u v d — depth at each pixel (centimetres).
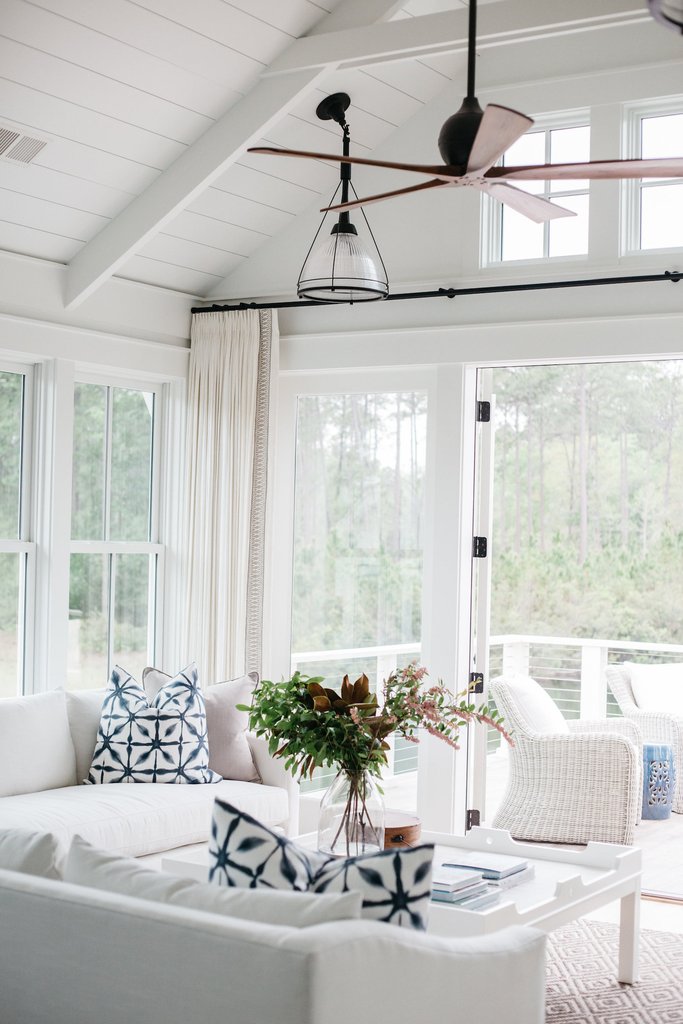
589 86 498
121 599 560
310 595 566
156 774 449
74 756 452
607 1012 354
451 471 528
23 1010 214
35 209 480
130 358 546
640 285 489
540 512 1051
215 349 570
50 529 510
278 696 338
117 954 203
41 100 429
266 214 557
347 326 556
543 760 581
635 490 1016
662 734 656
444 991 215
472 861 359
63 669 514
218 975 192
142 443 573
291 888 222
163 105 459
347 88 500
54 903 212
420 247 537
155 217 494
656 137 500
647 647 777
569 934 434
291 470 571
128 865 227
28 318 498
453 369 530
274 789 464
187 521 570
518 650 837
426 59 507
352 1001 192
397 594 546
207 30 430
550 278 507
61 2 391
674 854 559
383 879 220
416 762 534
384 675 546
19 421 513
